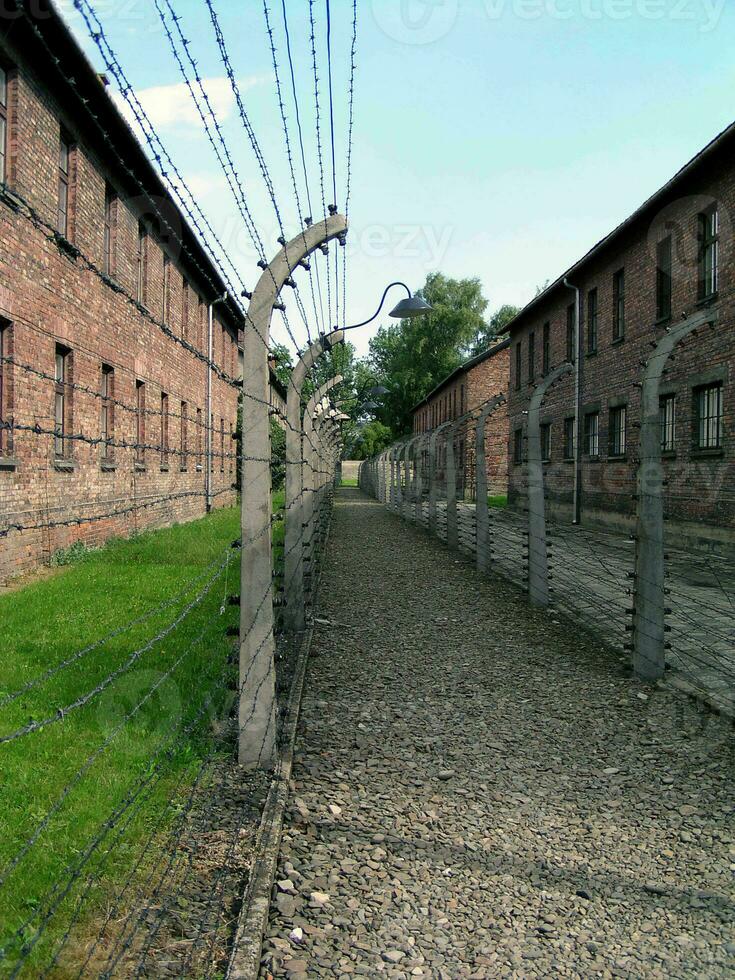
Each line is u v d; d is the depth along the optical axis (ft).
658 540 22.57
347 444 269.23
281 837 12.73
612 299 66.90
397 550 55.88
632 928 10.55
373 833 13.07
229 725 16.39
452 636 27.94
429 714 19.35
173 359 59.26
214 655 21.57
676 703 20.38
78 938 9.30
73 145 35.37
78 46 22.40
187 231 53.88
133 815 10.80
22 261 27.84
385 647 26.25
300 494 27.55
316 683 21.94
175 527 51.16
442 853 12.44
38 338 29.30
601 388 68.28
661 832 13.29
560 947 10.12
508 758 16.55
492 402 44.16
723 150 46.47
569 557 46.85
